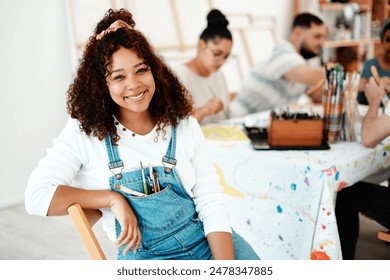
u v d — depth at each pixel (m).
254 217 1.85
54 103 3.28
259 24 4.39
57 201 1.10
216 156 1.91
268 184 1.78
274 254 1.80
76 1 3.14
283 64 2.80
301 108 2.71
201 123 2.42
